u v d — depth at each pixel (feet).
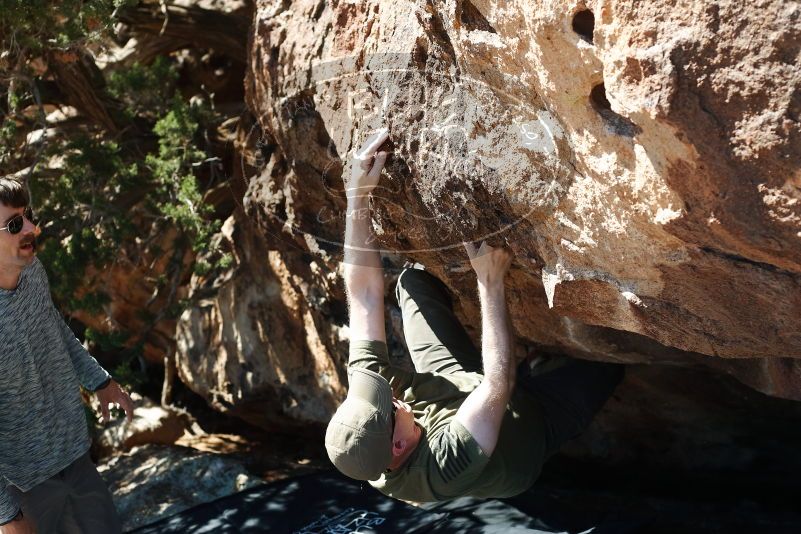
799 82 4.83
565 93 6.30
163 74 18.17
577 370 10.91
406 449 8.55
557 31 5.97
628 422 13.16
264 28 11.23
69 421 9.83
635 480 13.80
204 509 13.88
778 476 12.84
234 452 18.70
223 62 22.66
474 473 8.30
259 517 13.38
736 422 12.41
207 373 18.54
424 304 10.46
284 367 16.46
